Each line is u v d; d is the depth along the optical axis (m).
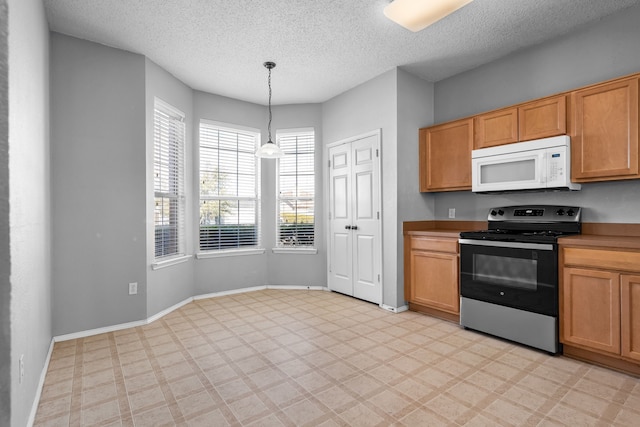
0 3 1.25
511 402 1.78
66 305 2.69
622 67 2.49
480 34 2.80
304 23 2.62
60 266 2.66
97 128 2.84
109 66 2.91
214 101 4.09
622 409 1.70
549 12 2.49
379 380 2.02
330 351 2.45
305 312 3.41
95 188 2.82
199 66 3.36
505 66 3.20
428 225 3.73
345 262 4.08
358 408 1.73
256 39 2.86
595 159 2.39
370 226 3.73
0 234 1.25
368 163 3.75
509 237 2.56
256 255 4.42
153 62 3.23
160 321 3.14
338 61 3.29
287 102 4.43
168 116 3.57
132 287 3.00
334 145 4.21
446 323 3.07
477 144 3.12
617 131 2.29
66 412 1.72
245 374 2.11
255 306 3.63
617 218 2.51
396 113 3.42
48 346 2.38
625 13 2.47
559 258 2.33
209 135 4.09
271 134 4.50
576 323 2.24
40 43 2.17
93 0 2.30
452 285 3.03
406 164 3.51
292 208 4.50
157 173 3.38
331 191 4.28
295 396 1.85
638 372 2.04
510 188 2.80
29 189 1.74
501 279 2.64
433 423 1.60
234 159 4.30
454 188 3.33
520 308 2.51
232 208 4.27
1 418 1.25
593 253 2.17
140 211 3.05
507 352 2.42
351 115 3.97
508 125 2.88
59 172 2.66
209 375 2.10
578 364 2.22
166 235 3.50
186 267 3.77
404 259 3.48
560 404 1.75
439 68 3.46
